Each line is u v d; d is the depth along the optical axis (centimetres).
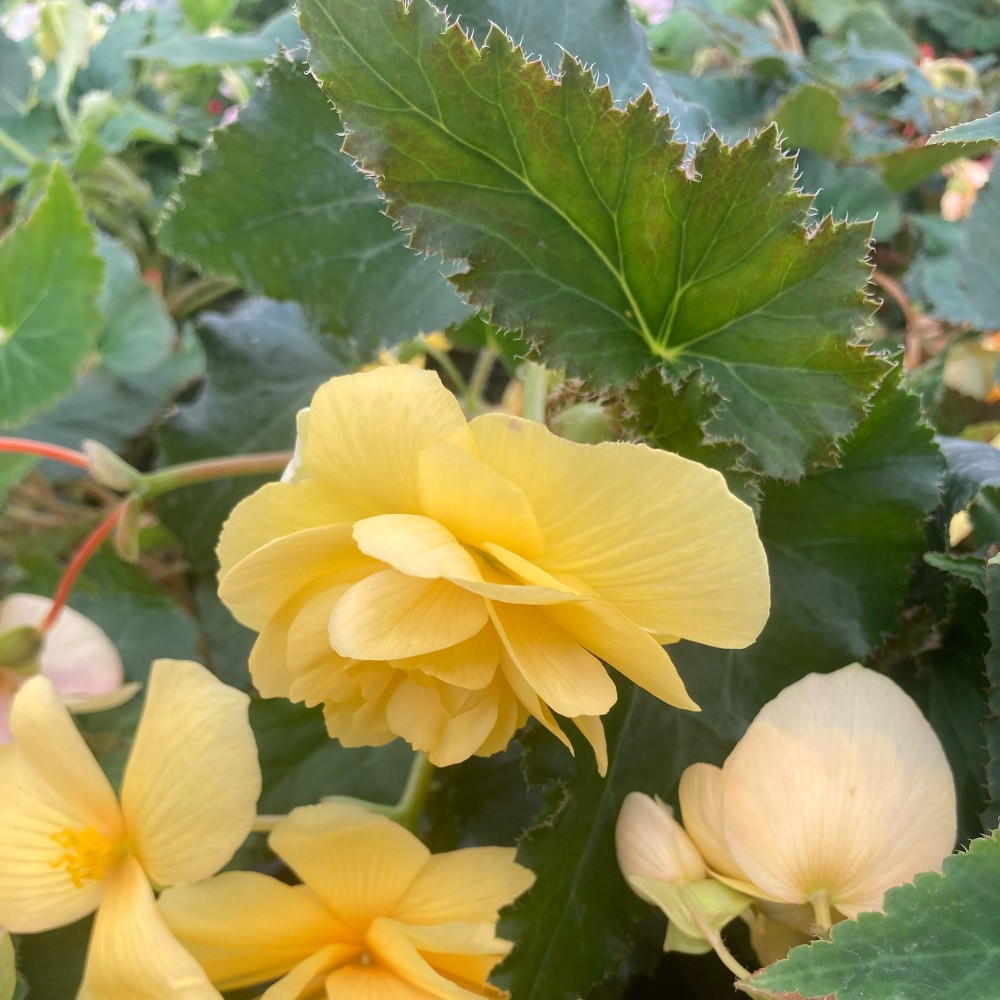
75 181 37
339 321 21
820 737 16
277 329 27
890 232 28
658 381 17
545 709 15
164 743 17
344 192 21
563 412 18
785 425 17
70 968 21
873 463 19
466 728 15
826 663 19
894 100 41
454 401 14
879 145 35
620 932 18
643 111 15
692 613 14
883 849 16
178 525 25
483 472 13
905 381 24
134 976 16
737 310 17
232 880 17
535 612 14
